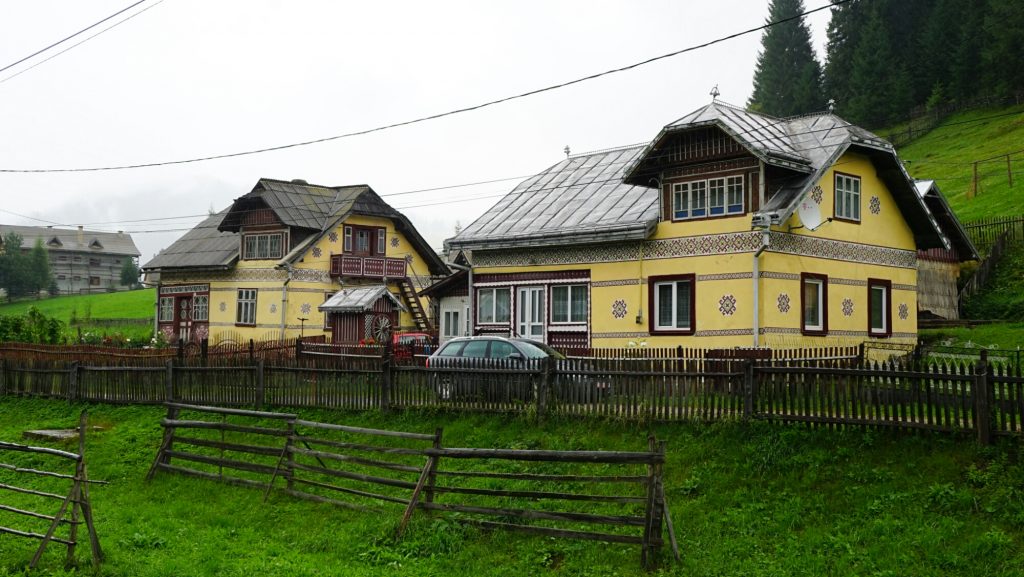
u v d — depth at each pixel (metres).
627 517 11.27
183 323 46.28
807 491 12.52
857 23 100.31
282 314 40.16
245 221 42.81
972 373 12.52
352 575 11.20
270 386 21.48
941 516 11.08
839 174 24.16
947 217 28.48
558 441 15.88
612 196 27.30
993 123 76.50
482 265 28.72
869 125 91.94
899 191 25.94
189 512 14.85
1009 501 10.96
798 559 10.77
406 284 43.28
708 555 11.20
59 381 26.17
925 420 12.98
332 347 26.75
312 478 15.97
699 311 22.97
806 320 23.02
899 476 12.23
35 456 19.78
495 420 17.31
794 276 22.55
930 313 33.09
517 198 30.23
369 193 43.72
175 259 46.12
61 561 12.01
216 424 16.59
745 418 14.65
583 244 25.88
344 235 42.53
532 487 14.08
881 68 92.88
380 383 19.36
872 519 11.41
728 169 22.58
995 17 82.62
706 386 15.20
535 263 27.16
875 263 25.41
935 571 10.02
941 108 85.44
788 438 13.89
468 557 11.79
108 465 18.48
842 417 13.77
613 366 16.45
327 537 12.95
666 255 23.86
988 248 39.16
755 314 21.59
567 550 11.70
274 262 41.06
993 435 12.29
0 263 97.62
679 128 22.69
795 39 107.88
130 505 15.53
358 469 16.20
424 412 18.50
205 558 12.09
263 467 15.70
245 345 29.61
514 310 27.64
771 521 11.91
